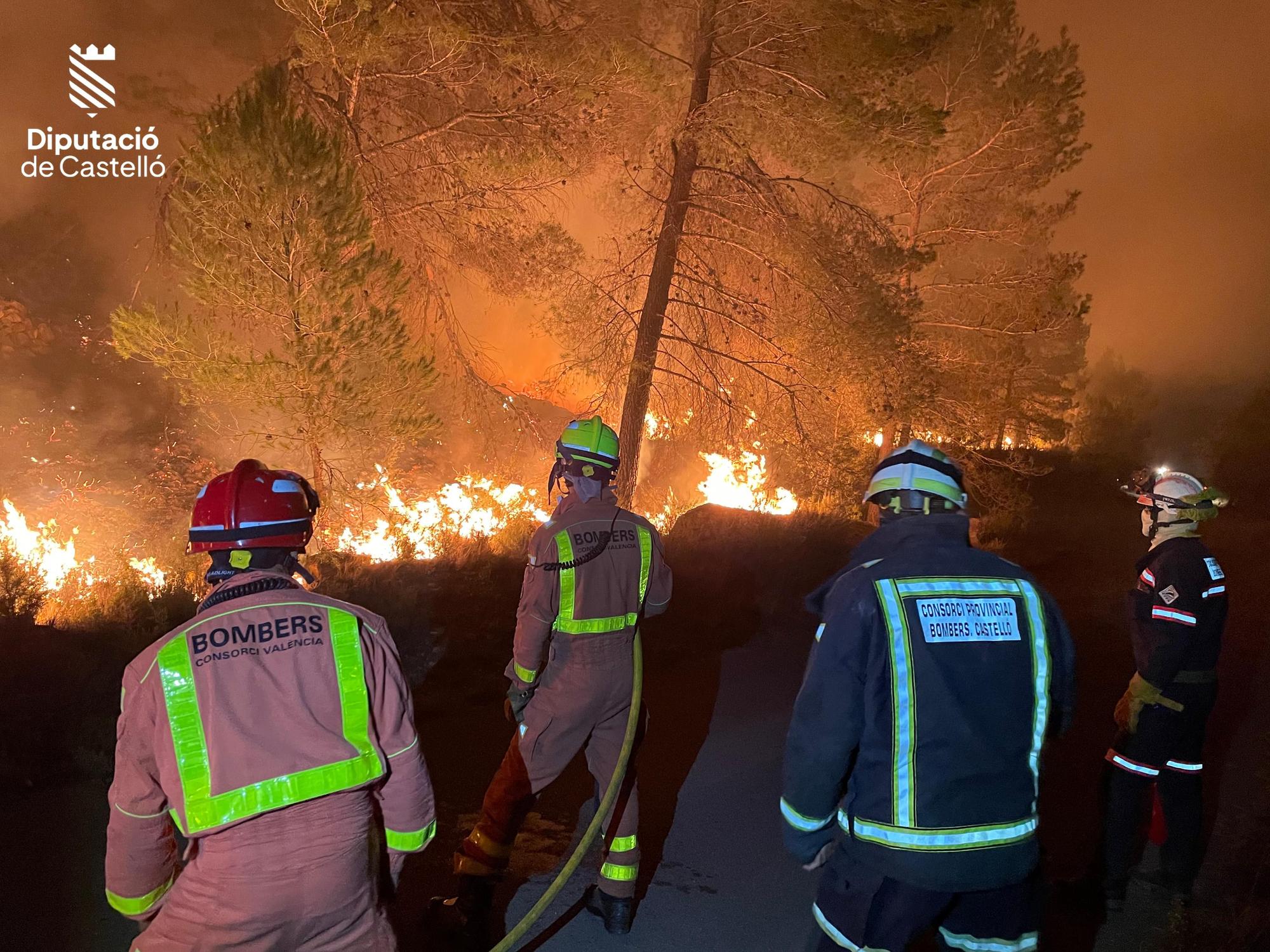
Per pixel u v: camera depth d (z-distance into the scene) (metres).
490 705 5.98
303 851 1.91
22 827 3.99
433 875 3.86
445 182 15.41
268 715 1.91
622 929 3.47
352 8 12.70
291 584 2.10
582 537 3.43
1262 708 7.00
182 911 1.88
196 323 10.88
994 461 18.61
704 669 7.21
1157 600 3.83
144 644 5.69
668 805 4.75
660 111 15.38
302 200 10.23
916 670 2.21
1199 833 3.94
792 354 15.19
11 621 5.30
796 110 13.47
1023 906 2.28
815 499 16.97
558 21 14.50
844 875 2.28
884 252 14.67
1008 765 2.24
